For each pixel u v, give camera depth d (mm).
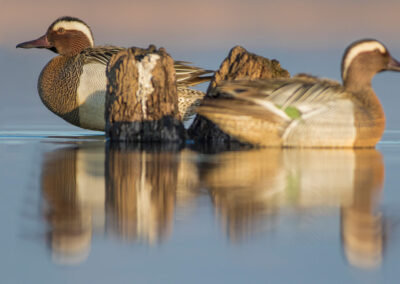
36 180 10281
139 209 8367
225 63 16828
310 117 14125
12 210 8234
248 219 7918
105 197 9047
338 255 6758
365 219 7957
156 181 10297
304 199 9016
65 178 10484
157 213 8172
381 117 14570
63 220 7801
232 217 7992
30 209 8297
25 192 9312
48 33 21250
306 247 6949
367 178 10688
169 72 16547
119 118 16547
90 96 19391
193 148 14930
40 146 15297
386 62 14891
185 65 19594
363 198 9102
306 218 7973
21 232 7312
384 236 7316
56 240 7094
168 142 16422
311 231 7465
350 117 14164
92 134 18969
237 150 14414
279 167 11781
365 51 14758
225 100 14375
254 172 11227
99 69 19328
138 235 7277
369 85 14797
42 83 20094
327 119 14125
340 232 7445
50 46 21203
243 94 14250
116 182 10156
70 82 19562
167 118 16516
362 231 7488
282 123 14203
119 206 8516
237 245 6996
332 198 9102
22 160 12578
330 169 11586
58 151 14211
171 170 11406
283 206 8594
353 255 6766
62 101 19750
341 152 13961
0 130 19438
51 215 8023
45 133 18969
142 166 11875
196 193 9375
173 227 7574
